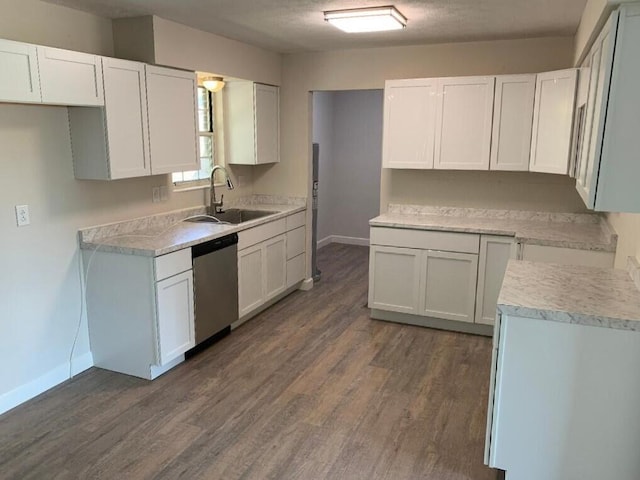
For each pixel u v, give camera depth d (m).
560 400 2.08
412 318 4.34
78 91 2.87
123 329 3.31
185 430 2.72
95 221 3.41
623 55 1.79
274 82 4.88
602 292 2.23
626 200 1.88
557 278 2.46
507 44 4.15
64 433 2.69
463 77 4.05
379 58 4.59
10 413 2.88
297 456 2.50
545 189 4.24
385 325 4.31
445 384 3.25
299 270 5.18
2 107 2.77
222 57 4.07
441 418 2.85
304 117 5.00
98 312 3.36
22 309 2.98
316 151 5.41
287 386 3.21
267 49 4.66
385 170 4.75
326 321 4.39
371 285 4.38
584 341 1.99
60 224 3.17
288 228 4.84
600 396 2.02
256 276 4.34
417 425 2.78
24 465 2.42
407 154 4.33
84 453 2.52
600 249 3.32
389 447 2.58
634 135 1.83
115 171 3.16
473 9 3.19
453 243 4.04
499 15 3.33
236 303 4.05
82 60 2.88
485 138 4.06
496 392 2.15
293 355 3.68
